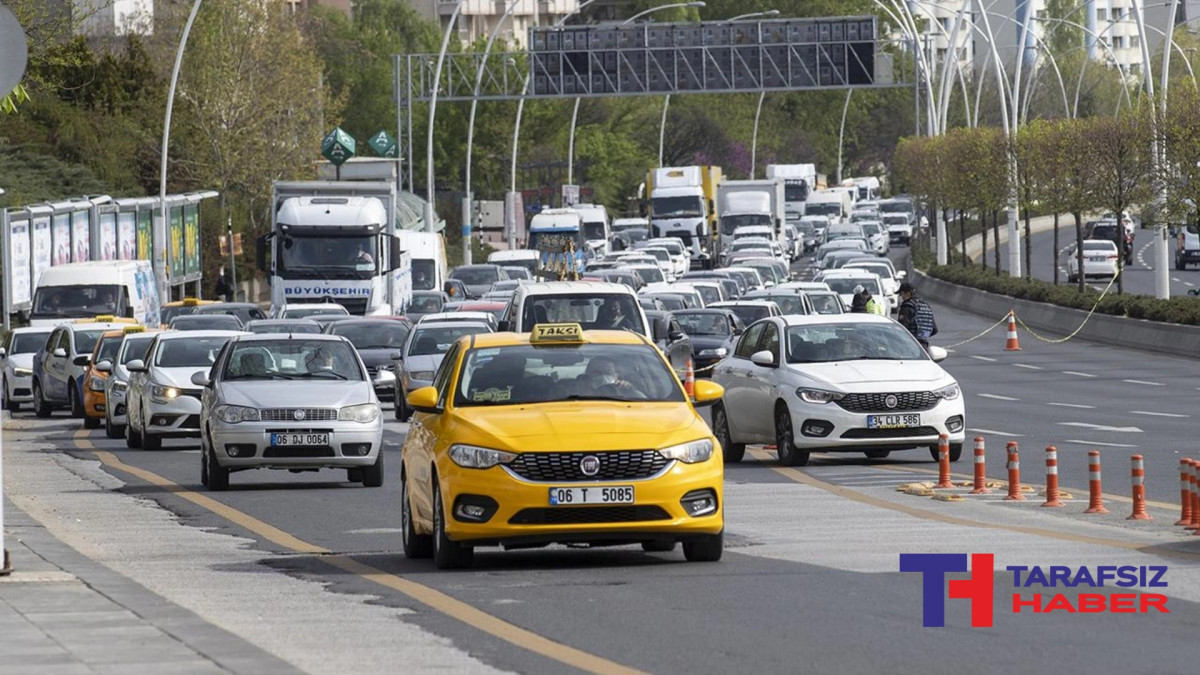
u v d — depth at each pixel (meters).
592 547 44.41
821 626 30.78
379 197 151.38
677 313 122.12
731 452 73.75
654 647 29.00
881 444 67.62
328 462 65.56
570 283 88.31
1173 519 48.19
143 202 181.62
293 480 71.19
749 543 44.12
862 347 71.62
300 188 150.88
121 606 33.00
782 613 32.31
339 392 66.62
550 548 44.41
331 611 33.44
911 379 68.38
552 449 38.25
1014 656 27.61
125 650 28.20
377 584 37.56
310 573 39.94
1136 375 119.62
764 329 74.31
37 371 121.31
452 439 39.16
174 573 40.09
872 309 134.88
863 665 27.03
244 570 40.69
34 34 78.44
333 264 144.00
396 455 82.56
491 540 38.31
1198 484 45.12
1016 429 83.06
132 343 100.50
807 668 26.89
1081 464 66.12
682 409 40.56
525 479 38.16
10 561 38.16
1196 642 28.81
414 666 27.38
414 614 32.88
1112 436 78.19
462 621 31.98
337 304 141.25
